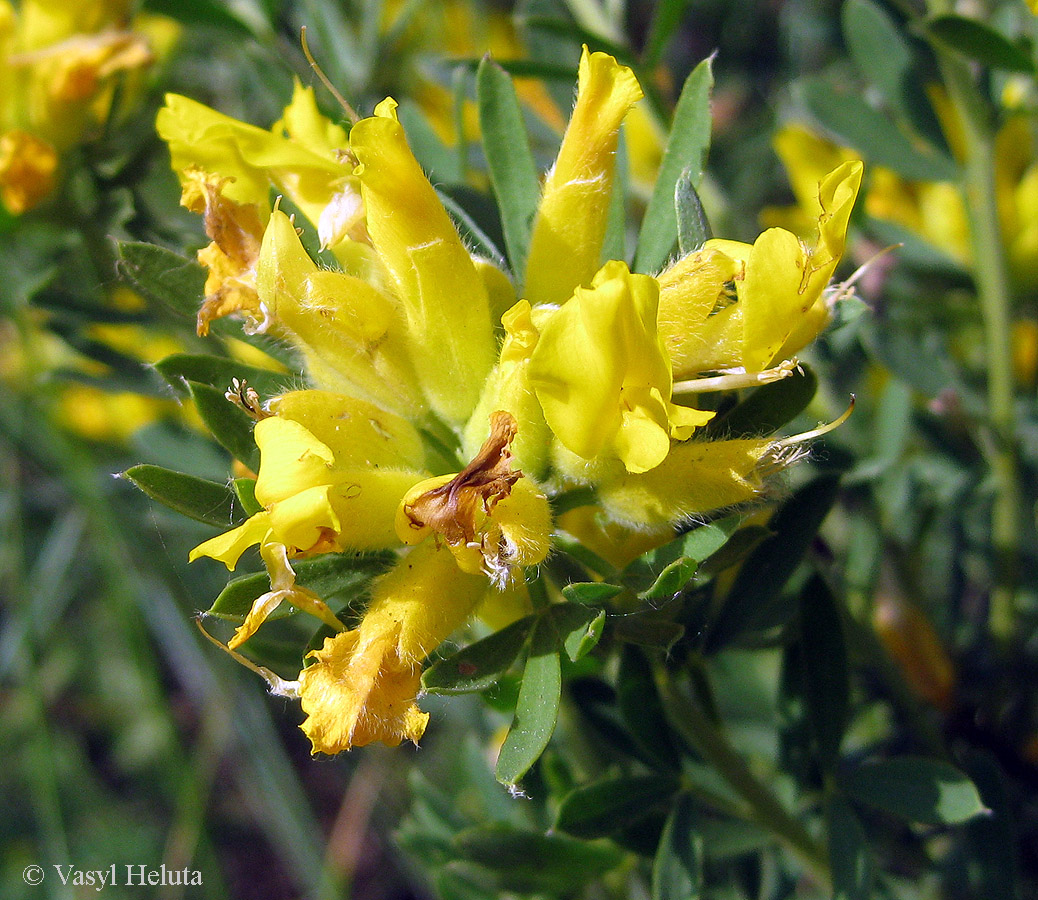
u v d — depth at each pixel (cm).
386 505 17
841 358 22
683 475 17
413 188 17
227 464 22
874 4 22
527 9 24
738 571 19
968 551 24
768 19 37
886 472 22
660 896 19
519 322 17
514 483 17
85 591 39
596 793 19
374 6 25
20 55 21
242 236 18
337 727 16
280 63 23
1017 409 23
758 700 23
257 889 40
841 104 22
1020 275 23
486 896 22
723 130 35
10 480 31
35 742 32
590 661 20
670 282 17
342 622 17
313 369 18
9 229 22
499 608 18
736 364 17
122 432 28
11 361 29
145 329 23
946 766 18
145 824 39
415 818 23
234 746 34
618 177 19
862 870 18
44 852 38
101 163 22
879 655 21
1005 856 20
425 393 18
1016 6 22
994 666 22
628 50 21
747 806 19
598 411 16
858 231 23
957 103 21
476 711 25
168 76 26
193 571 29
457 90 21
